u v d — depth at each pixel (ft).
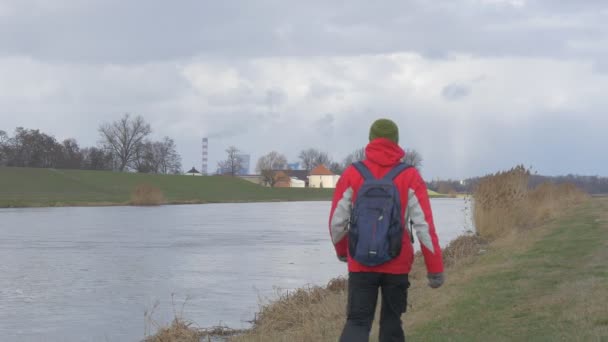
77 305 43.42
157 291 48.57
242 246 82.64
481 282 35.68
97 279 54.44
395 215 16.05
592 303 25.93
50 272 58.85
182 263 64.90
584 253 43.09
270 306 38.27
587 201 138.72
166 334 33.58
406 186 16.40
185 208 216.54
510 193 65.62
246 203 294.46
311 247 81.05
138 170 471.62
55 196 274.16
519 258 43.75
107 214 168.25
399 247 16.05
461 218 143.33
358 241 15.98
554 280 33.53
